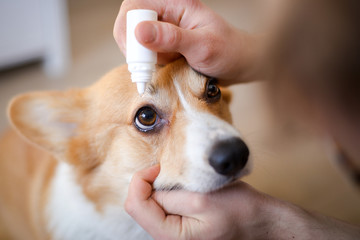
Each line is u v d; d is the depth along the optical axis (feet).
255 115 2.17
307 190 1.82
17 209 1.60
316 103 0.43
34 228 1.49
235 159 0.95
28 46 2.75
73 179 1.25
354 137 0.45
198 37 0.97
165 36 0.88
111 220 1.24
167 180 1.04
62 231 1.32
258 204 0.97
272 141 0.57
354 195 1.82
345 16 0.37
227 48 1.03
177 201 0.99
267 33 0.48
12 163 1.62
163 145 1.08
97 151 1.19
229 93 1.36
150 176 1.05
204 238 0.97
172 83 1.09
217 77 1.14
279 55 0.43
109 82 1.17
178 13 1.03
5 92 2.50
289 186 1.82
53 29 2.76
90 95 1.24
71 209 1.28
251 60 1.07
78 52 3.01
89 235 1.28
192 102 1.09
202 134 1.01
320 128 0.48
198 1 1.03
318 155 1.94
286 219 0.97
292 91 0.44
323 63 0.39
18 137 1.67
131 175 1.13
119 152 1.14
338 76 0.39
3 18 2.52
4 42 2.59
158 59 1.10
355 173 1.39
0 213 1.74
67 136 1.24
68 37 2.97
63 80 2.68
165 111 1.09
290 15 0.41
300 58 0.41
